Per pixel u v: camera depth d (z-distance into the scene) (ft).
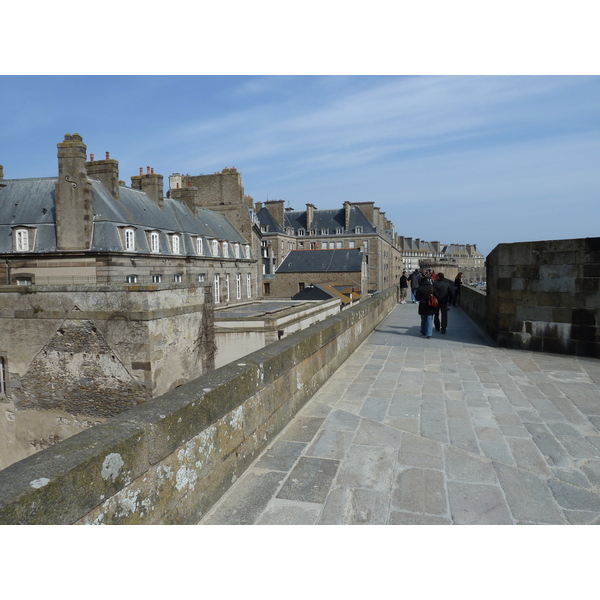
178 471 9.38
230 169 171.63
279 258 268.62
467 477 12.41
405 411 18.21
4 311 48.98
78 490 6.77
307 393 19.56
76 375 47.93
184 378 52.29
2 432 49.90
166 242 107.86
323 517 10.28
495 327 33.47
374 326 42.78
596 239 27.91
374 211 295.89
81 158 86.17
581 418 17.30
